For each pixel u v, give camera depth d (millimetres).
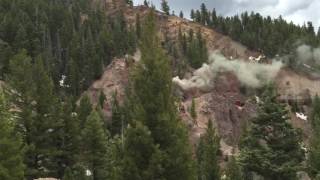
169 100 26047
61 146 61094
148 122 25422
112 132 102875
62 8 196500
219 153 98062
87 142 63875
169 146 25219
